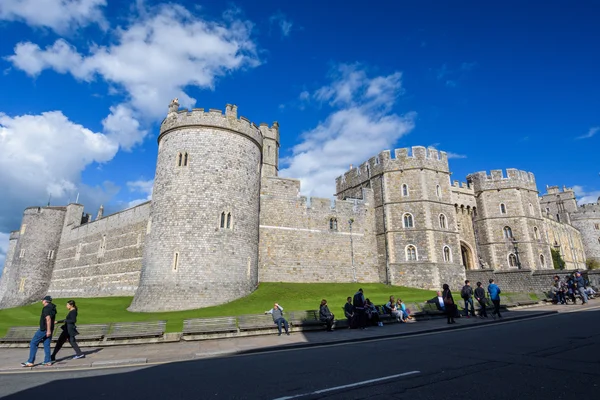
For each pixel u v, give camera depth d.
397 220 36.34
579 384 6.52
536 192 43.91
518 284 31.97
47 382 8.34
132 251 36.88
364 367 8.45
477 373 7.52
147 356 11.25
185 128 28.09
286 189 34.91
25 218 53.03
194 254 25.28
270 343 12.65
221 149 28.02
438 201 36.53
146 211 36.28
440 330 14.59
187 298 24.11
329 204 36.53
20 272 50.22
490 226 42.44
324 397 6.33
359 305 16.06
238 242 27.12
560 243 56.66
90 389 7.54
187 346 12.86
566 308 19.44
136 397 6.82
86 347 13.32
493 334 12.68
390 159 38.25
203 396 6.68
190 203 26.30
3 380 8.66
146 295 24.73
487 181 43.69
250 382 7.53
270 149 44.66
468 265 42.59
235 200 27.69
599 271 26.86
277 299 25.80
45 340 10.48
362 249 36.78
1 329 18.23
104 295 39.06
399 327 15.88
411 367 8.26
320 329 15.84
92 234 45.19
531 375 7.21
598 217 70.69
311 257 34.16
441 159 38.34
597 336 11.05
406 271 34.66
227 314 21.14
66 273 48.22
